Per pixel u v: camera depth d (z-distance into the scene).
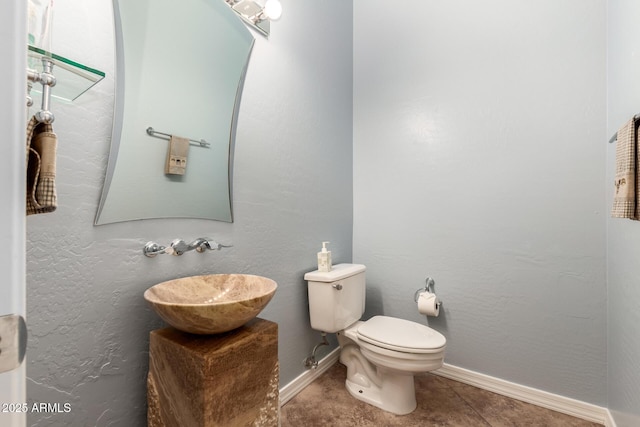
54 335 0.82
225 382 0.85
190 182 1.17
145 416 1.02
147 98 1.03
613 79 1.33
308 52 1.80
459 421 1.44
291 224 1.66
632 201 0.91
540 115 1.59
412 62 2.01
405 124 2.03
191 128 1.17
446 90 1.88
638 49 1.04
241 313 0.87
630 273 1.14
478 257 1.75
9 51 0.33
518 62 1.65
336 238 2.05
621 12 1.22
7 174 0.33
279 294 1.57
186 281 1.10
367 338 1.48
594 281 1.46
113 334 0.94
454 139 1.84
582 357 1.48
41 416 0.79
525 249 1.62
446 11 1.88
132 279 0.99
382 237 2.12
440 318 1.87
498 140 1.70
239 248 1.37
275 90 1.56
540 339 1.58
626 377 1.19
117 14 0.94
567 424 1.42
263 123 1.49
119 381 0.95
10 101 0.33
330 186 2.00
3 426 0.31
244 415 0.92
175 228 1.12
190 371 0.84
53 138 0.55
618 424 1.28
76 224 0.86
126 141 0.97
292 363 1.65
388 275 2.09
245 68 1.39
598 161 1.45
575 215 1.50
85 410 0.88
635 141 0.91
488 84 1.74
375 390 1.60
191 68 1.16
